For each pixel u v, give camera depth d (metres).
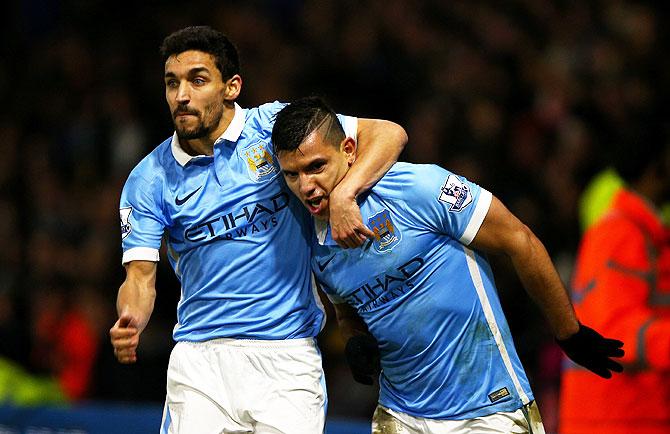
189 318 13.24
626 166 15.59
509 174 25.92
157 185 12.98
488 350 12.64
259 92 30.00
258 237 12.86
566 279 23.84
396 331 12.65
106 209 28.64
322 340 24.66
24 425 20.19
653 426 15.25
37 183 31.50
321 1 32.41
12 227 30.66
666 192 15.53
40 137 32.88
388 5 31.58
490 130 26.98
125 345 12.20
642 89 28.08
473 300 12.58
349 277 12.62
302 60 31.02
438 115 27.45
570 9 31.06
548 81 28.59
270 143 12.97
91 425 19.56
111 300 26.98
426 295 12.46
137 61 33.06
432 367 12.65
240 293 12.91
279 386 12.91
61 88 33.78
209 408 12.97
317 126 12.09
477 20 30.94
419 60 30.20
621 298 15.11
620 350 12.98
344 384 24.36
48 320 26.66
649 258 15.25
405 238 12.36
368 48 30.61
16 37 36.09
